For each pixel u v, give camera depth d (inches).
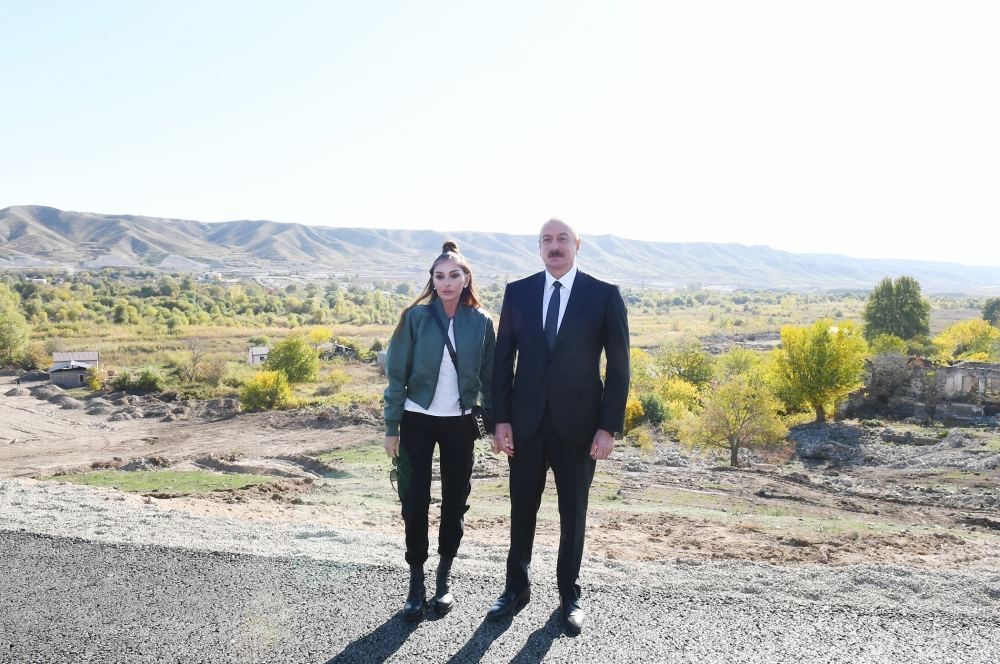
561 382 150.3
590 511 667.4
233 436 1728.6
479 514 610.9
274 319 5674.2
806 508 822.5
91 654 133.6
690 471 1187.9
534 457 153.6
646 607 159.5
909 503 928.3
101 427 1940.2
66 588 166.7
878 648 142.0
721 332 5413.4
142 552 193.9
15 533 210.2
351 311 6550.2
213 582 171.6
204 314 5260.8
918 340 3169.3
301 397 2298.2
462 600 162.4
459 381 157.8
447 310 160.1
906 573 205.8
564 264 152.9
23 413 2080.5
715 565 233.9
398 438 161.0
